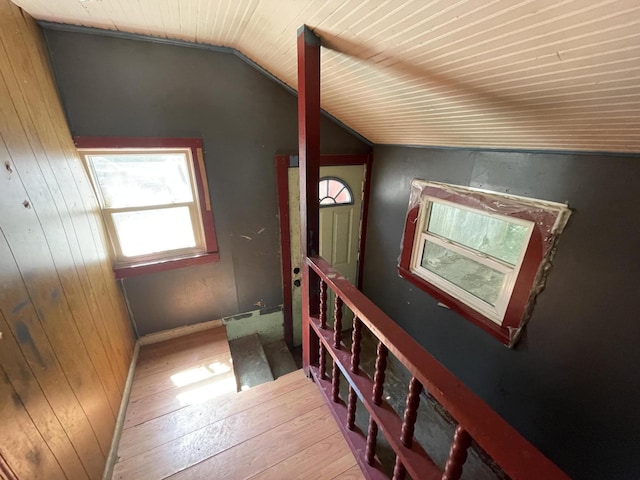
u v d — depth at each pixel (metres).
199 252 2.22
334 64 1.37
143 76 1.69
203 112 1.90
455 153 1.88
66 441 0.99
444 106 1.35
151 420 1.50
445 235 2.09
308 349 1.63
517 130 1.30
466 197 1.82
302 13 1.03
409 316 2.52
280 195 2.33
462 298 1.98
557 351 1.47
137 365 2.00
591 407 1.36
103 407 1.33
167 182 1.97
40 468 0.84
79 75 1.55
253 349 2.56
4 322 0.81
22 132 1.09
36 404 0.87
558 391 1.49
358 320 1.07
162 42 1.67
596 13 0.60
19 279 0.91
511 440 0.55
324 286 1.36
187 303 2.29
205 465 1.26
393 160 2.44
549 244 1.42
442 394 0.66
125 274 1.97
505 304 1.69
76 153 1.62
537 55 0.79
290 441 1.34
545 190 1.42
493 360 1.83
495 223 1.72
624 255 1.18
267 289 2.59
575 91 0.88
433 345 2.31
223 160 2.06
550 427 1.55
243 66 1.91
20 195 0.99
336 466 1.24
